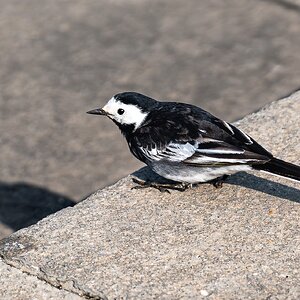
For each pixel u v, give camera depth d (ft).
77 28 73.05
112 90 64.75
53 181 55.62
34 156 58.34
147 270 31.35
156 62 68.13
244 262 31.53
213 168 34.68
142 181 37.04
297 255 31.78
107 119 62.34
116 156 57.88
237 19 73.36
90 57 69.10
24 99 64.34
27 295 31.07
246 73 66.23
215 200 35.37
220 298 29.84
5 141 59.93
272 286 30.30
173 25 73.00
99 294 30.48
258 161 33.53
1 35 72.28
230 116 60.80
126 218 34.45
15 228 51.03
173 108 36.55
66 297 30.83
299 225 33.50
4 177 56.34
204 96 63.57
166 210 34.91
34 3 77.36
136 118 37.04
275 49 68.95
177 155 35.04
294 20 72.79
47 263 32.01
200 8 75.46
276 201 35.01
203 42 70.44
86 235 33.47
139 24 73.36
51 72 67.31
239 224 33.73
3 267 32.30
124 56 69.10
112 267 31.58
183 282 30.66
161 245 32.68
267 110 41.52
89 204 35.50
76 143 59.47
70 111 62.80
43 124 61.57
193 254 32.09
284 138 39.19
